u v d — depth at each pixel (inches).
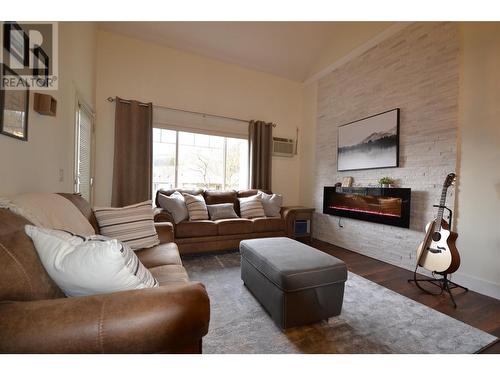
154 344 27.6
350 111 140.9
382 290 85.8
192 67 151.2
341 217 144.6
